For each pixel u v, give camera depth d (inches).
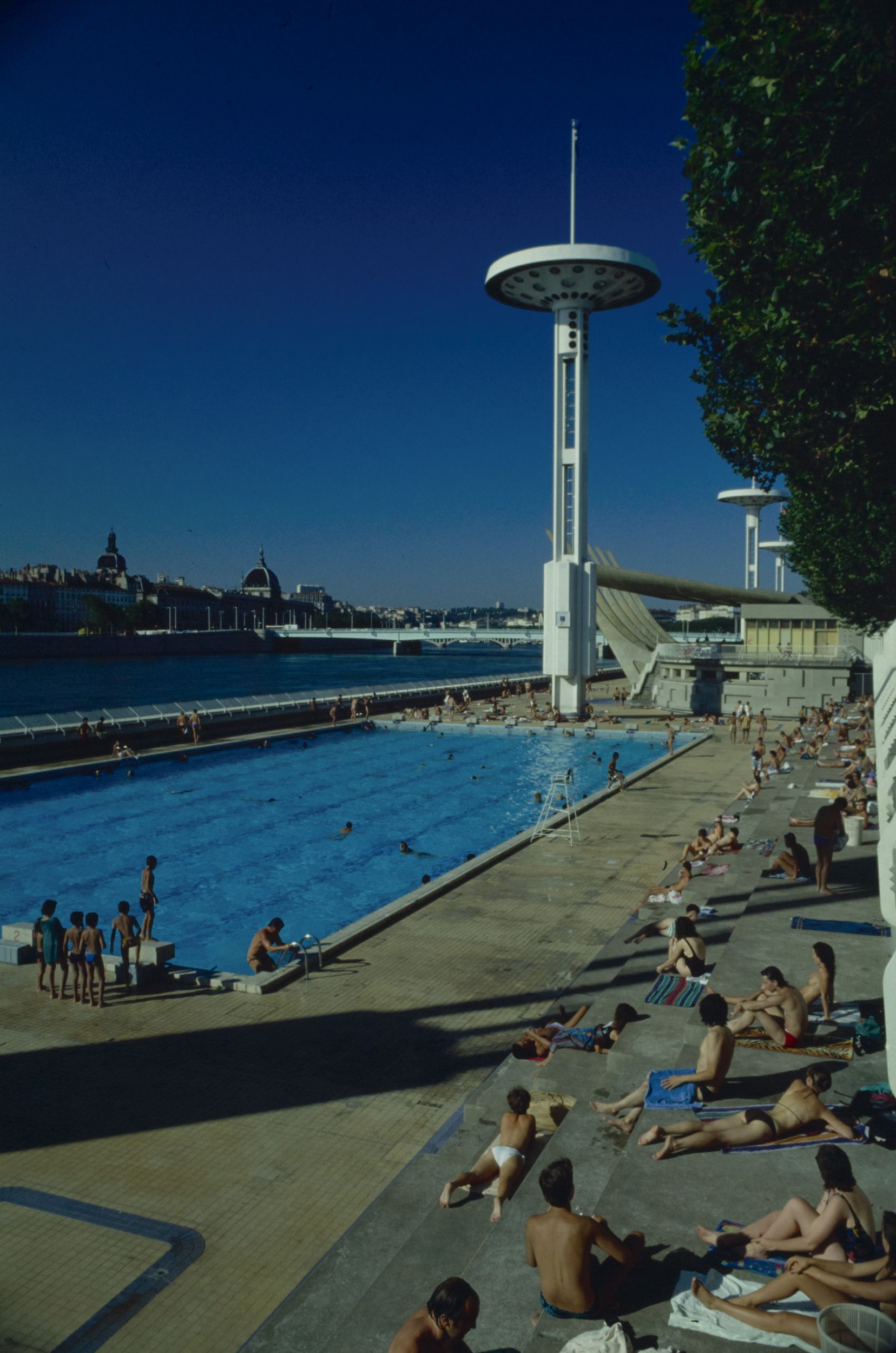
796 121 354.3
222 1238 335.3
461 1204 319.9
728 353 510.6
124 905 617.0
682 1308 231.3
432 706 2893.7
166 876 1010.1
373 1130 415.2
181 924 851.4
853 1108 325.1
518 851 1006.4
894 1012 256.7
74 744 1665.8
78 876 1007.0
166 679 4963.1
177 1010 559.2
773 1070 366.3
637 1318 231.3
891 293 366.0
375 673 6013.8
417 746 2016.5
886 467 474.3
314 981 610.5
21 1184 370.3
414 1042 513.3
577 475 2300.7
